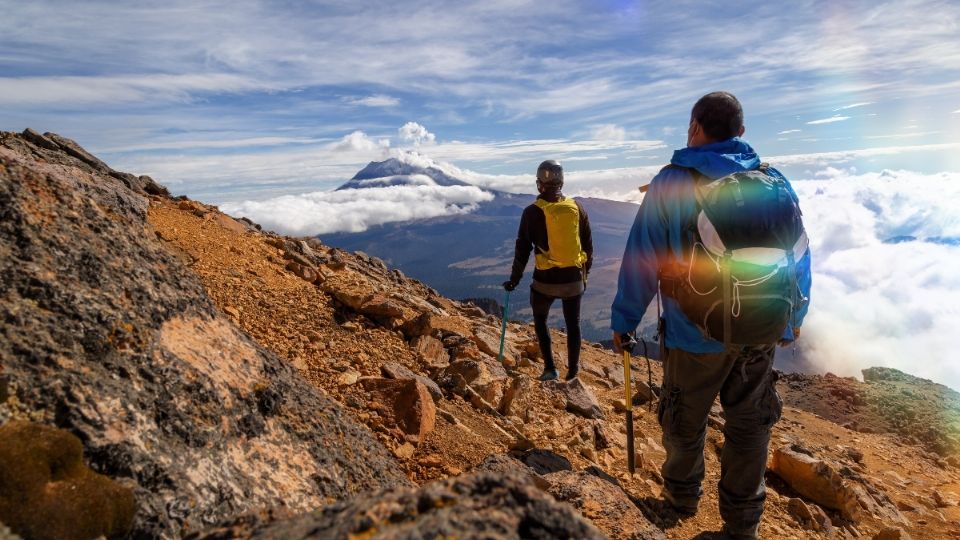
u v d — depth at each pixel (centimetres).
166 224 721
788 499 563
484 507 170
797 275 371
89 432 221
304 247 920
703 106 385
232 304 573
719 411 786
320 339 578
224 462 260
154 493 223
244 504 250
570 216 702
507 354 828
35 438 202
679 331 385
